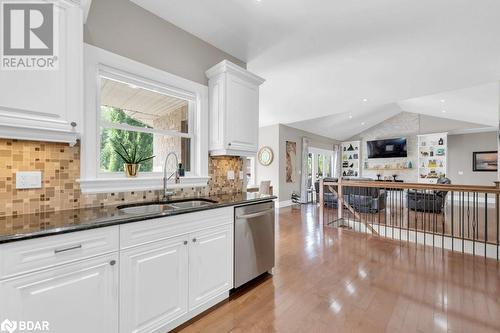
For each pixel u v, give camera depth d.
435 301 1.99
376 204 5.44
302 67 3.40
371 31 2.50
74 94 1.41
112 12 1.89
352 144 10.45
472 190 3.17
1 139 1.38
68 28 1.40
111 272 1.32
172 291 1.61
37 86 1.29
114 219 1.34
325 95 4.77
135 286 1.42
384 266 2.71
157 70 2.16
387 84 4.13
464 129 7.91
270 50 2.88
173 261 1.62
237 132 2.52
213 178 2.67
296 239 3.75
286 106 5.50
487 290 2.16
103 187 1.79
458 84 4.12
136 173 2.02
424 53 2.98
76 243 1.20
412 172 9.02
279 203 7.00
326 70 3.51
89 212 1.55
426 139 8.65
